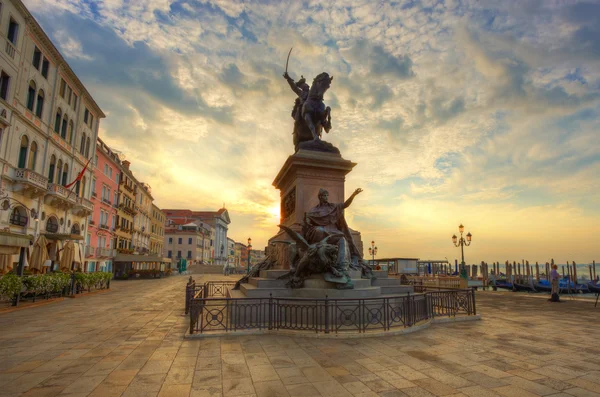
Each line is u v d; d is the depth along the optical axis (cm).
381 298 787
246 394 427
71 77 3155
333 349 634
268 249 1383
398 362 556
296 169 1227
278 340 702
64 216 3125
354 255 1108
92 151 3750
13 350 648
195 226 9400
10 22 2364
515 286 2991
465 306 1027
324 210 1097
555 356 595
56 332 823
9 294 1275
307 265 936
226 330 760
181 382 469
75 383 466
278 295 910
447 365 541
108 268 4494
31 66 2550
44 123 2742
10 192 2322
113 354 612
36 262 1820
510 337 743
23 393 430
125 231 5184
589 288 3241
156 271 4988
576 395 425
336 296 860
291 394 427
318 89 1406
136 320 1008
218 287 1628
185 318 1044
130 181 5397
